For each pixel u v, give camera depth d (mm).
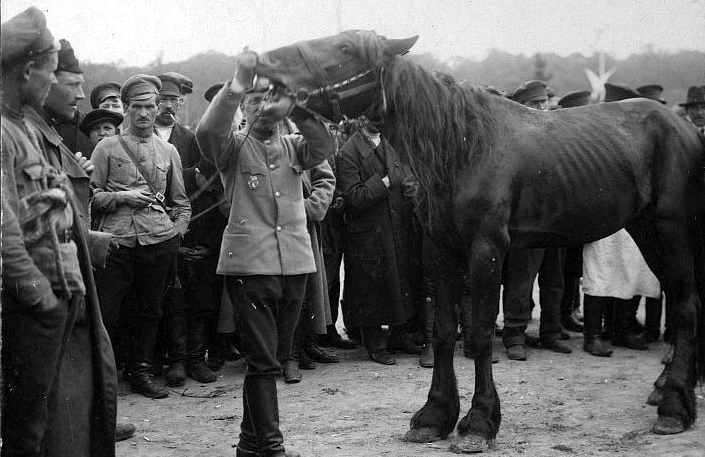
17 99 2873
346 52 3748
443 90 4012
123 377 5637
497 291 4117
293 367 5629
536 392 5242
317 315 5832
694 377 4590
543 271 6609
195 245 5613
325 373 5844
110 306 4973
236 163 3650
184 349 5602
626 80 13195
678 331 4621
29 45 2832
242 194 3627
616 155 4469
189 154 5797
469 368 5910
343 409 4867
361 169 6035
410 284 6215
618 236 6398
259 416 3516
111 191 5020
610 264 6387
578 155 4348
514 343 6270
